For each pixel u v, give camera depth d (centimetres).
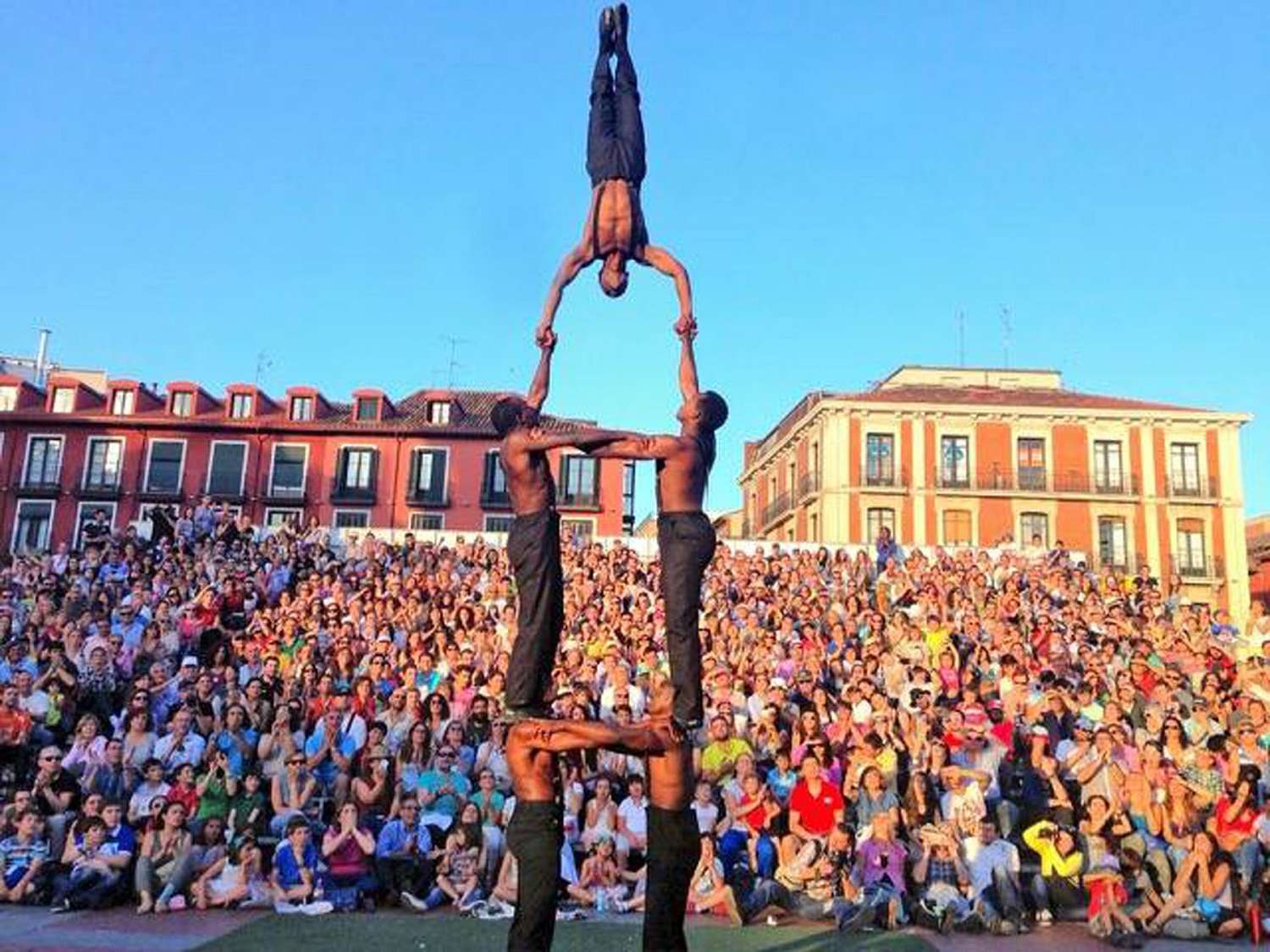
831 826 1116
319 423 4809
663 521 641
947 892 1048
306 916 1043
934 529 4694
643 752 609
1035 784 1203
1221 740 1277
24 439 4766
